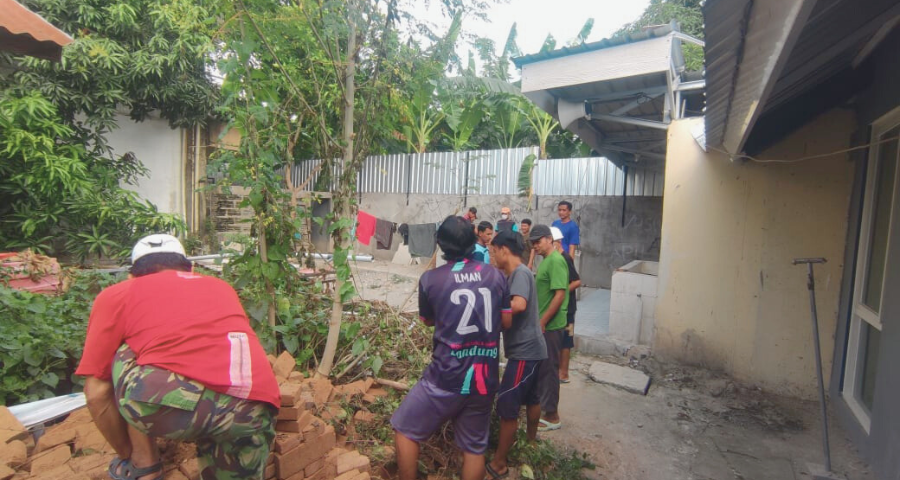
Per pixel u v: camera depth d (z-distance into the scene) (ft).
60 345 9.53
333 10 10.21
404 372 12.08
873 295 12.25
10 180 20.90
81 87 25.70
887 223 11.72
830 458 11.41
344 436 9.42
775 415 13.71
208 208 34.01
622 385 15.43
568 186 32.96
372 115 11.50
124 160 28.14
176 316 5.53
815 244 14.71
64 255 24.40
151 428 5.28
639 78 17.78
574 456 10.77
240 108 10.54
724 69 9.01
